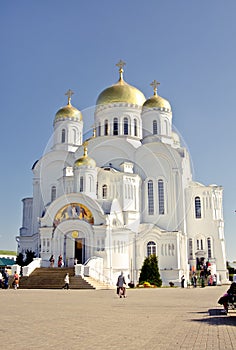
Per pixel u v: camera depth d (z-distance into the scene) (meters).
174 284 43.72
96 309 16.81
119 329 11.18
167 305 18.95
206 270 46.94
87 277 36.06
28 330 10.98
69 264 40.94
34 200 53.72
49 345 8.79
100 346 8.67
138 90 57.66
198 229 52.25
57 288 34.81
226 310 14.83
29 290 32.16
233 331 10.91
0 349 8.30
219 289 36.16
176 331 10.86
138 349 8.34
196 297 24.72
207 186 53.31
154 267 41.31
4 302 20.09
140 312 15.69
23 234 56.59
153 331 10.85
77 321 12.88
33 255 47.97
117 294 26.84
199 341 9.38
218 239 51.62
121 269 40.91
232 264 64.94
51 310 16.25
